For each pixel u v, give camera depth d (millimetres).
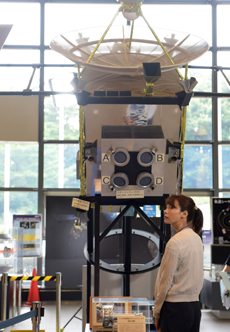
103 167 3566
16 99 9141
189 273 3090
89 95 3707
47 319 6898
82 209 3818
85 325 4270
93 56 3881
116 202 3814
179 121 3832
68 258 8500
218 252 6277
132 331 3336
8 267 7922
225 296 3908
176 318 3064
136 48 4090
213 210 6332
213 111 9273
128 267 4195
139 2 3691
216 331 5742
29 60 9383
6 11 9461
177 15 9555
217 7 9539
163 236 4102
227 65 9422
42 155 9188
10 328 5531
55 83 5000
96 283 3803
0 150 9250
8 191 9195
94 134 3820
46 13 9492
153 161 3570
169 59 3764
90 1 9508
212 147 9266
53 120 9227
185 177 9234
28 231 8305
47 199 8617
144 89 4016
